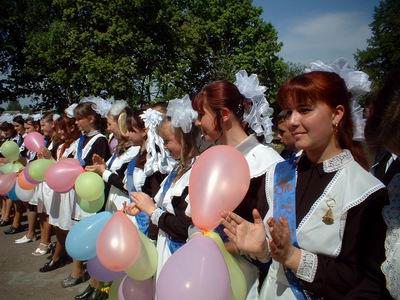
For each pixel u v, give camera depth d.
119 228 2.04
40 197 4.68
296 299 1.41
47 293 3.79
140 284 2.31
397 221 1.20
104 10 18.44
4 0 20.66
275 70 28.88
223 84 1.93
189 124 2.19
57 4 19.05
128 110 3.51
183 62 24.83
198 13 29.89
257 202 1.71
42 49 18.67
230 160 1.64
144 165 2.90
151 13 20.00
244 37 28.73
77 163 3.55
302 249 1.38
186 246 1.52
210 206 1.57
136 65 19.16
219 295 1.38
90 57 18.06
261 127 2.02
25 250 5.04
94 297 3.52
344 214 1.31
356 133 1.45
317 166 1.45
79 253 2.51
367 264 1.27
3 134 7.77
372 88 1.50
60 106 21.56
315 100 1.36
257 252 1.45
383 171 2.28
